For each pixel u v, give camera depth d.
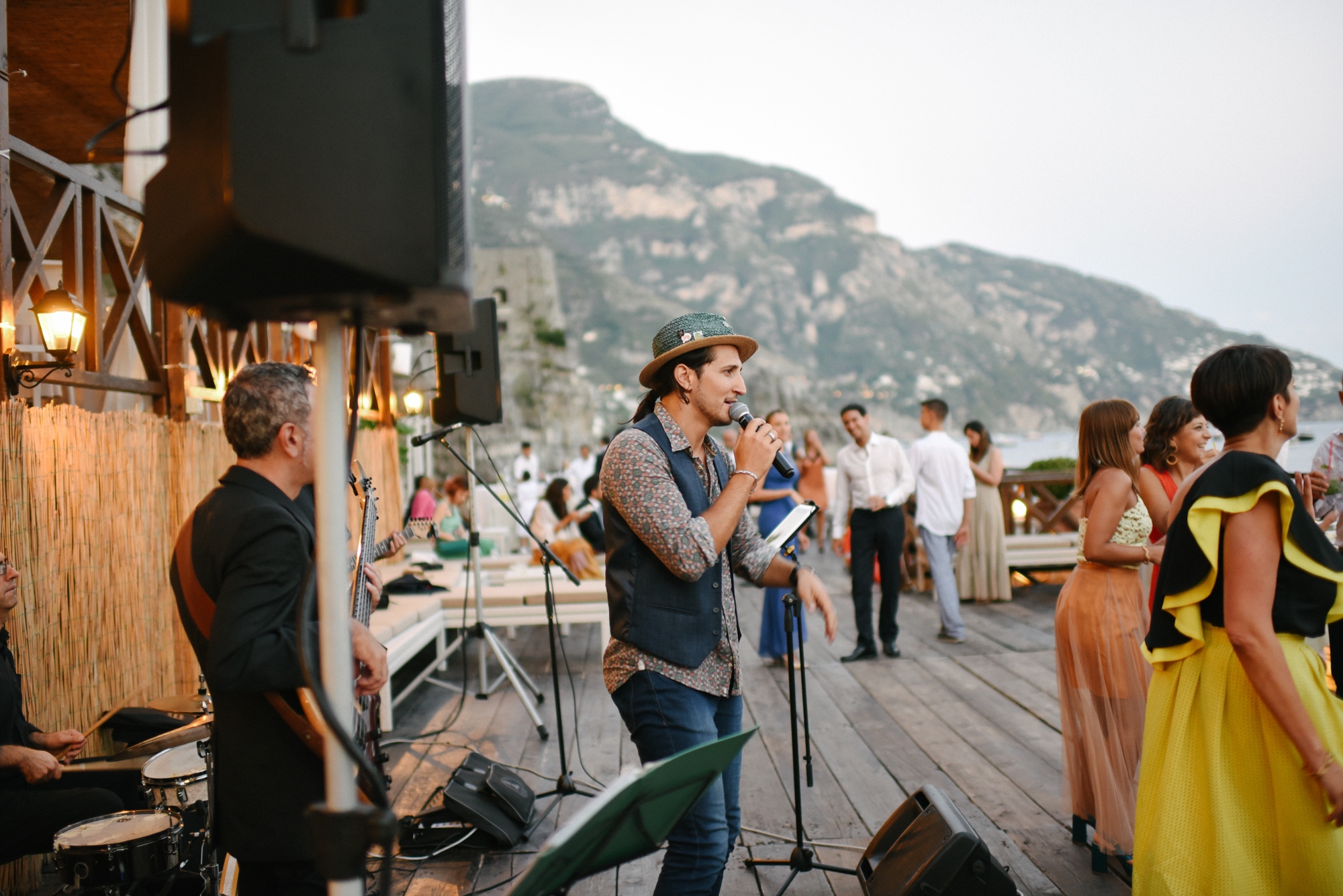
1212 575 1.93
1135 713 2.79
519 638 7.43
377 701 3.23
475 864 3.13
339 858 1.13
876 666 5.95
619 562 2.11
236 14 0.97
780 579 2.33
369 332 8.62
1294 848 1.82
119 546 3.98
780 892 2.74
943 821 2.36
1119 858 2.95
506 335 65.25
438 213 1.02
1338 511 3.75
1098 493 2.87
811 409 140.62
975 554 8.23
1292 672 1.85
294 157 0.94
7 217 3.44
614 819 1.41
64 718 3.49
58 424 3.57
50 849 2.65
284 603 1.67
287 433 1.81
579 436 65.56
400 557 8.92
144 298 5.05
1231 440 2.01
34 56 5.86
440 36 1.04
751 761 4.14
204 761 2.52
